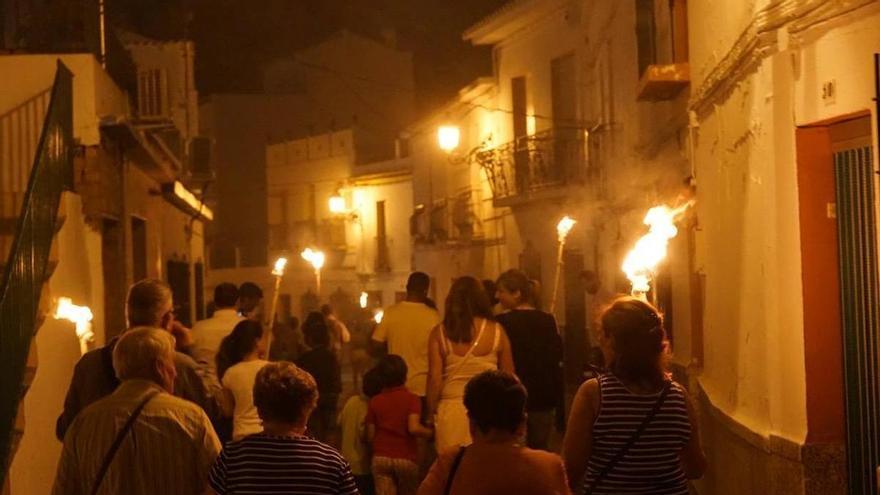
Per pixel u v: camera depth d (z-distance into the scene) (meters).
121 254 14.30
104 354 6.73
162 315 6.86
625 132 18.45
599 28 21.06
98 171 12.23
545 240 26.78
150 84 19.11
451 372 8.73
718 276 9.59
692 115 11.09
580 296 24.41
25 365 8.24
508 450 4.84
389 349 10.41
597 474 5.25
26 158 12.08
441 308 37.16
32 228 8.78
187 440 5.74
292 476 5.29
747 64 7.81
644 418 5.21
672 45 12.41
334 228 47.28
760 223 7.57
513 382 4.90
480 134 31.94
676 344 12.66
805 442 6.71
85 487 5.67
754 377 7.89
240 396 8.79
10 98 12.13
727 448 9.02
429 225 37.31
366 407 9.98
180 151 21.33
